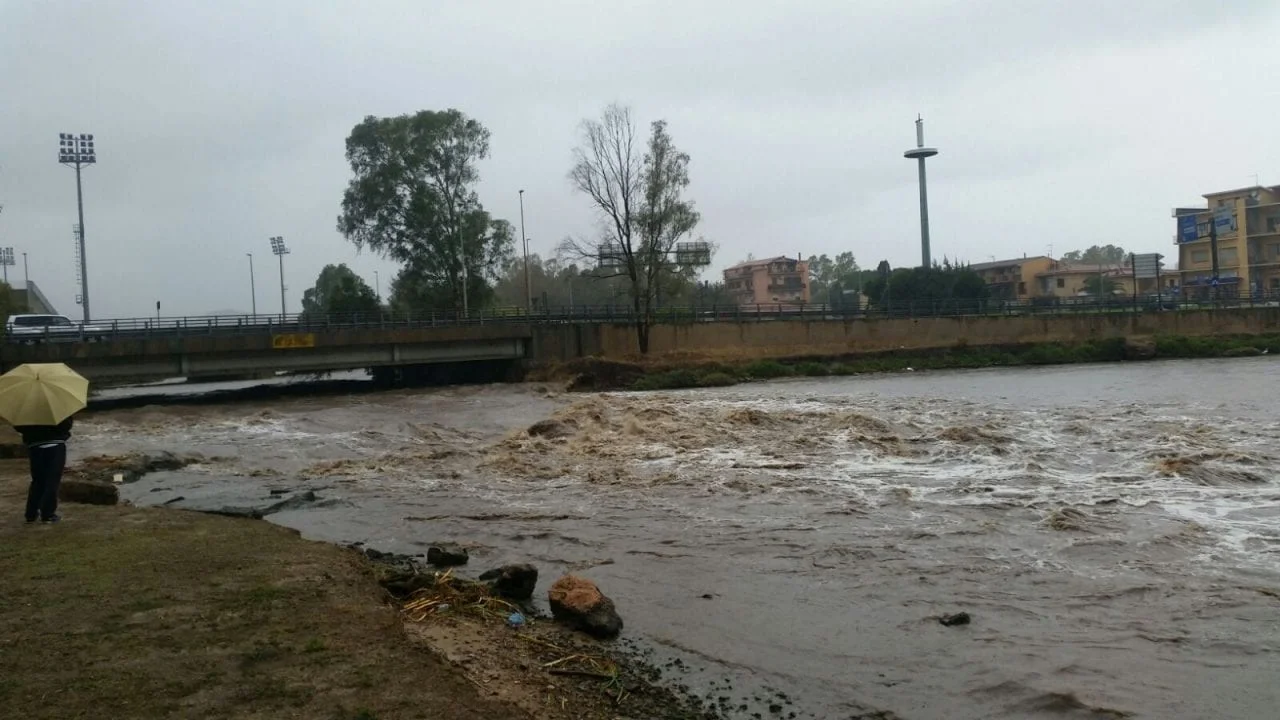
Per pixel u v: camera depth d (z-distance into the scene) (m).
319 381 57.72
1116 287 111.56
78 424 31.55
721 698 7.16
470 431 28.34
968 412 27.77
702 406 31.06
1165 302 72.50
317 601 8.31
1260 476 15.87
